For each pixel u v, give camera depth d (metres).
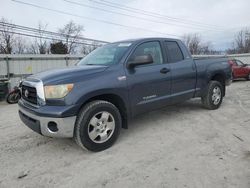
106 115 3.65
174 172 2.93
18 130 4.88
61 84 3.24
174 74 4.68
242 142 3.82
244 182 2.66
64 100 3.22
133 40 4.39
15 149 3.84
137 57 3.90
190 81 5.11
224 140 3.92
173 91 4.73
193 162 3.17
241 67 15.58
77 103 3.28
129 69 3.96
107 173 2.98
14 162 3.37
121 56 4.01
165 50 4.69
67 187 2.71
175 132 4.39
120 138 4.15
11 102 9.60
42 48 39.78
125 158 3.37
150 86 4.23
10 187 2.74
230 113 5.67
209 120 5.10
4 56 12.73
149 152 3.54
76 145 3.91
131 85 3.93
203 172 2.90
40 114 3.24
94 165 3.20
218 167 3.01
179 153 3.46
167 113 5.74
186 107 6.30
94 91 3.45
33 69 13.78
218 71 5.86
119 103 3.91
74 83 3.32
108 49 4.49
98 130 3.58
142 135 4.28
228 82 6.25
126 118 3.99
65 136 3.29
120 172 2.99
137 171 2.99
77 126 3.38
